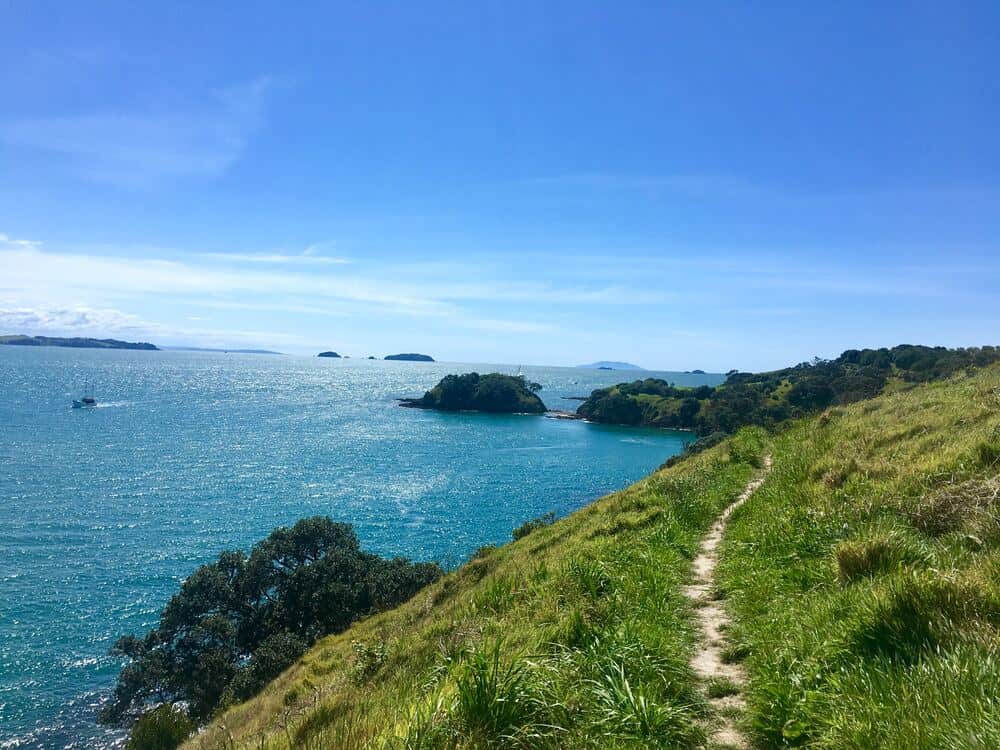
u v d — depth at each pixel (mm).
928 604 5539
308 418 170375
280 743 7891
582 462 112750
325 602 37188
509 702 5285
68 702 34125
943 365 90375
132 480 85812
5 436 118938
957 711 4102
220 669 33344
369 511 73125
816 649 5965
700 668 7148
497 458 114938
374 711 6590
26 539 59125
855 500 10766
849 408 26938
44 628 41594
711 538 14391
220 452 110688
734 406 147750
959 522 8312
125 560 54625
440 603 20719
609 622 8164
